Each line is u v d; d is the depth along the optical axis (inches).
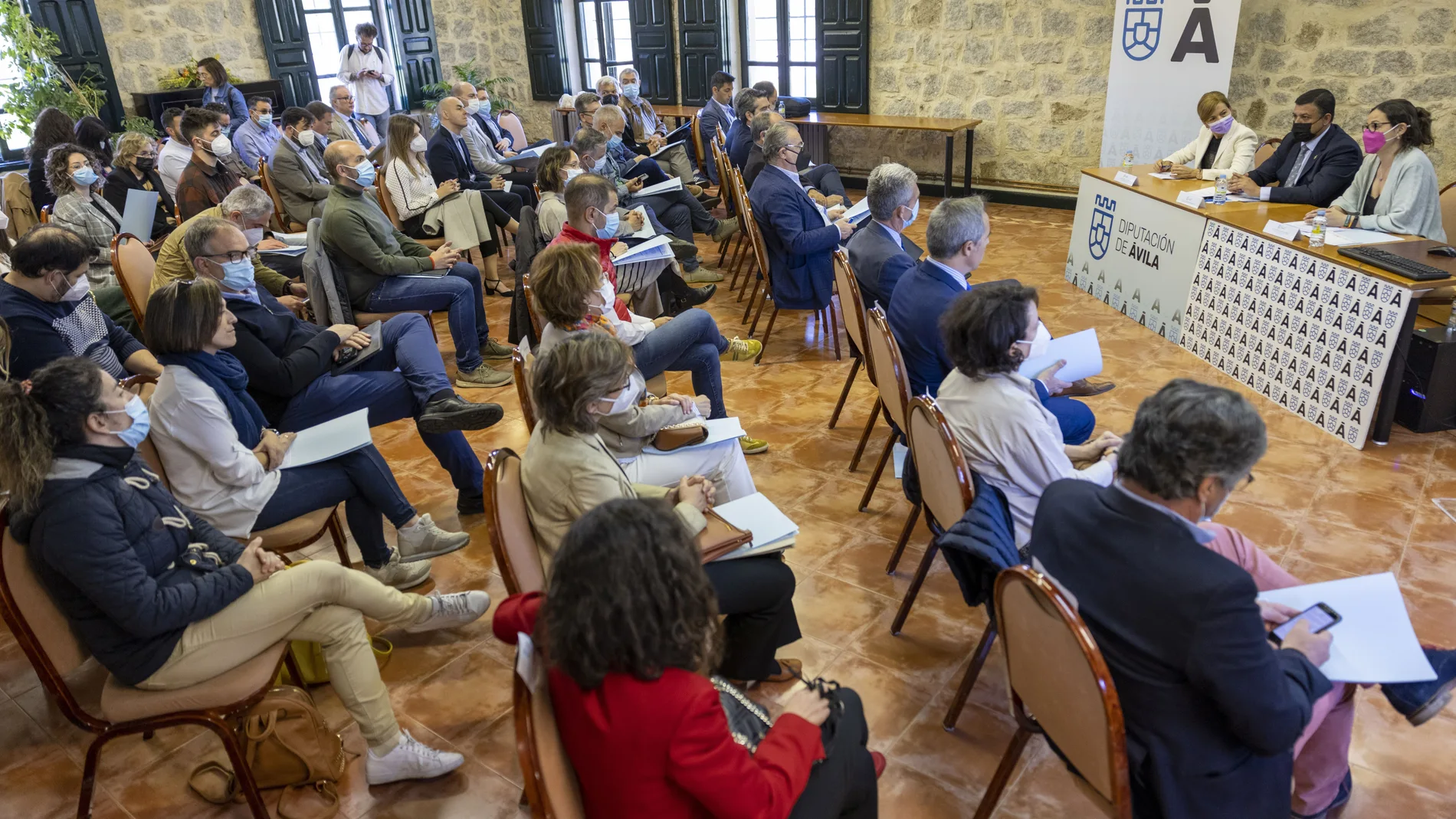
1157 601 53.7
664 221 221.0
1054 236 253.6
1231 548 76.4
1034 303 80.3
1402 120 146.7
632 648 46.1
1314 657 59.6
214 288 89.2
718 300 212.8
